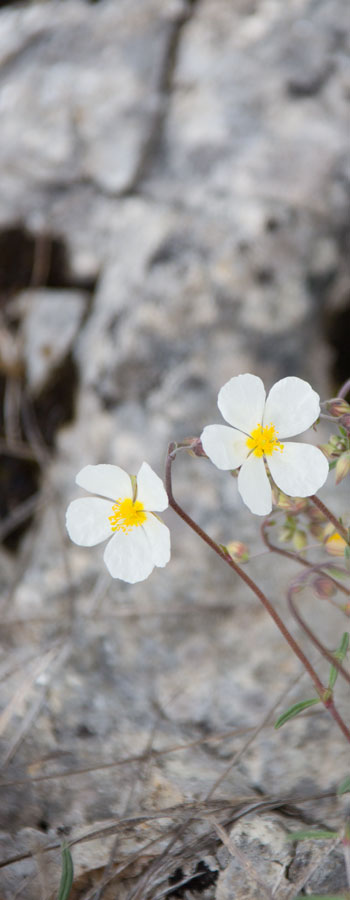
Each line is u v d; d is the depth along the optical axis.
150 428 0.58
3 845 0.45
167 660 0.53
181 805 0.45
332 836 0.42
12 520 0.58
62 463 0.59
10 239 0.65
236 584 0.55
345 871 0.44
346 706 0.50
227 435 0.40
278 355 0.59
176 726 0.50
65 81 0.69
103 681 0.52
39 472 0.60
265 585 0.55
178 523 0.56
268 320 0.60
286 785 0.47
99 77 0.68
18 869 0.45
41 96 0.69
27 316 0.63
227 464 0.40
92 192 0.65
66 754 0.49
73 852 0.45
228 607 0.54
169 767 0.48
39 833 0.46
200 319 0.59
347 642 0.43
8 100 0.70
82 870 0.44
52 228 0.64
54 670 0.52
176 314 0.59
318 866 0.44
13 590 0.56
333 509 0.56
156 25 0.69
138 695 0.51
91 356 0.60
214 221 0.61
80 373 0.61
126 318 0.60
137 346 0.59
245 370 0.59
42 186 0.66
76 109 0.67
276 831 0.45
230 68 0.66
